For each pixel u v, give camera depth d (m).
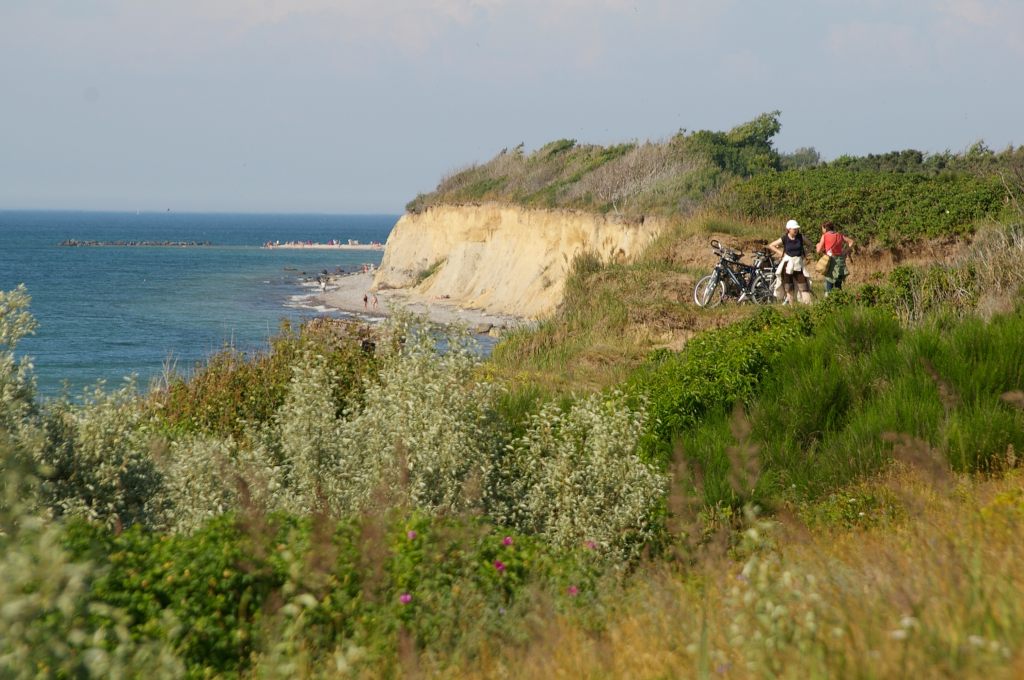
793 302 47.59
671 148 105.94
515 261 118.00
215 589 13.31
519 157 143.38
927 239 61.75
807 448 24.84
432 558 14.58
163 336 112.25
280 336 35.75
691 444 25.00
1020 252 34.69
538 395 30.30
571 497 19.97
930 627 8.80
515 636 12.44
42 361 93.62
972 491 17.20
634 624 11.77
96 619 11.60
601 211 99.25
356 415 23.17
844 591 10.77
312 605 12.35
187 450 22.81
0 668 8.87
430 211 147.00
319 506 19.61
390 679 11.54
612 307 49.12
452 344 23.11
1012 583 9.92
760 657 8.89
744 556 16.05
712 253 60.94
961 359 25.66
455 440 20.50
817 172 79.06
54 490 19.08
